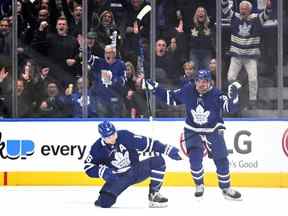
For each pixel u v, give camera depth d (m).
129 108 25.88
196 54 25.80
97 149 21.66
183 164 25.55
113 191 21.69
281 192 24.64
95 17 25.91
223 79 25.75
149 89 23.89
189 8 25.70
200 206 22.06
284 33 25.48
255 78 25.62
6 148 25.91
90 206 22.09
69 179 25.81
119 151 21.70
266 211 21.02
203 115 23.72
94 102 25.94
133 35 25.83
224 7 25.62
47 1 25.89
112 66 25.89
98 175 21.62
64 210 21.30
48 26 25.97
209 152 23.95
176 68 25.83
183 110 25.62
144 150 21.80
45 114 25.95
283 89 25.53
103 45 25.91
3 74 25.97
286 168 25.36
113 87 25.91
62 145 25.77
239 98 25.70
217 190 25.19
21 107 25.97
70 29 25.95
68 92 25.95
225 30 25.69
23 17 25.95
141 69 25.73
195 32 25.75
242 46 25.62
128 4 25.83
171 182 25.59
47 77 26.00
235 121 25.48
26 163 25.86
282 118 25.36
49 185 25.88
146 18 25.81
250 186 25.53
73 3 25.88
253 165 25.45
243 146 25.48
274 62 25.55
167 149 21.83
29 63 26.05
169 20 25.77
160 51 25.83
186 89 23.84
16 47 26.02
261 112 25.62
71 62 25.97
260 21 25.53
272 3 25.48
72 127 25.73
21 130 25.86
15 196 24.16
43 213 20.77
